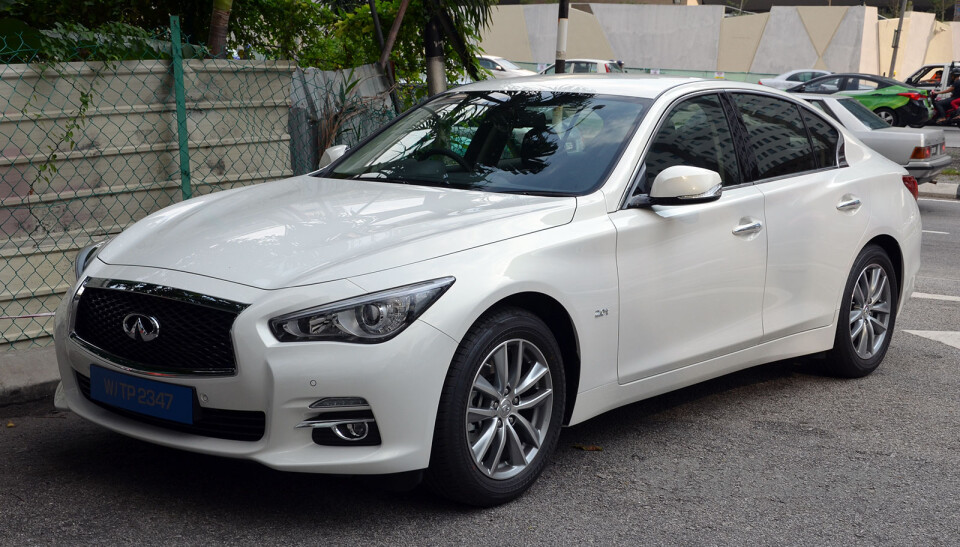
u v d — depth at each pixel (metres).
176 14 7.84
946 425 4.89
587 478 4.01
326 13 9.11
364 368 3.21
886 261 5.63
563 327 3.85
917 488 4.07
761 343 4.82
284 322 3.21
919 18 51.53
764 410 5.02
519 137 4.43
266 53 8.72
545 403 3.81
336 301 3.23
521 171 4.24
